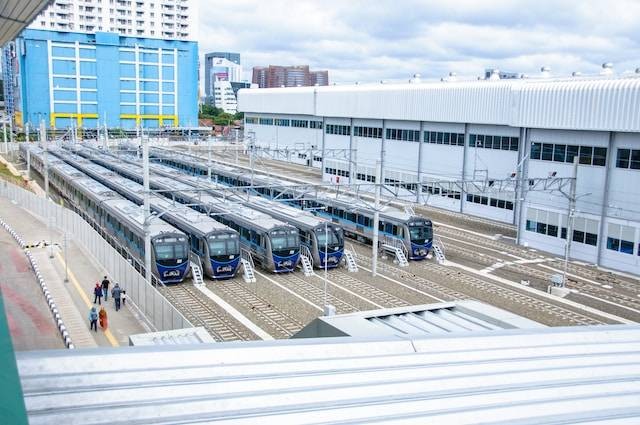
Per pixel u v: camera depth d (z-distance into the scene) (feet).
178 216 121.29
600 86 123.95
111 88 406.62
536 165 141.59
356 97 216.13
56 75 389.80
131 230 112.68
